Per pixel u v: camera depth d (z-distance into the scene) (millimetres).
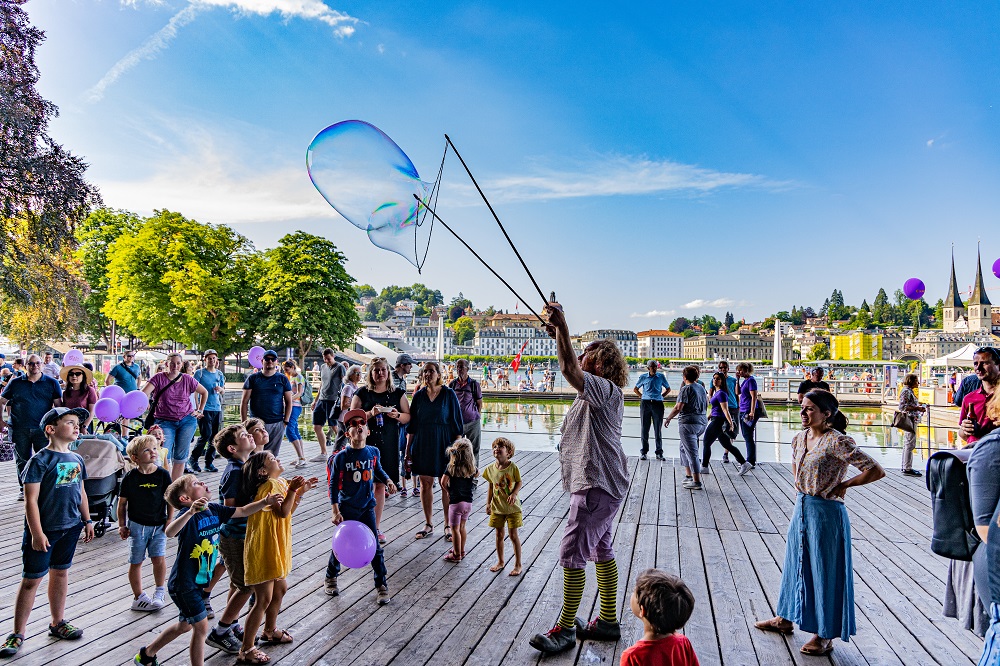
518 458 11547
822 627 3723
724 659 3762
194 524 3459
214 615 4324
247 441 3824
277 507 3707
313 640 3977
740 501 8078
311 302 38469
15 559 5520
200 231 38219
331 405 10391
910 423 10211
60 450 3957
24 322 18516
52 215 16125
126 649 3830
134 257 36156
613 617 4035
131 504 4398
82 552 5715
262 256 41469
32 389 7148
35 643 3887
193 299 35406
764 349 183750
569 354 3537
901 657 3809
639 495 8430
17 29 15422
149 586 4895
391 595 4758
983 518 2340
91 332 42031
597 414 3814
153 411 7535
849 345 144750
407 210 4117
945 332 138500
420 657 3766
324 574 5207
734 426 10094
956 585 3148
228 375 38969
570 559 3861
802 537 3852
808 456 3852
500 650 3865
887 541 6355
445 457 6266
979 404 5121
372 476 4754
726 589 4941
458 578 5148
